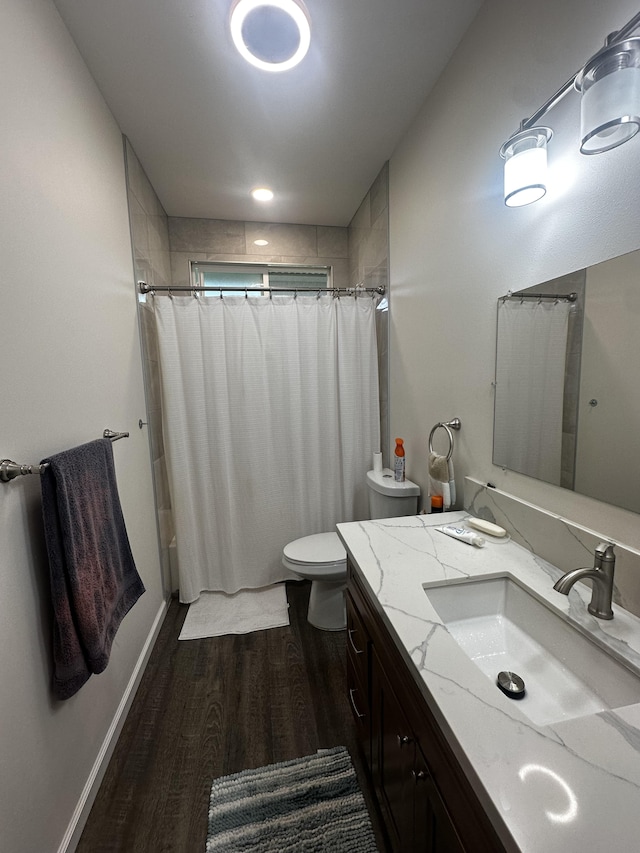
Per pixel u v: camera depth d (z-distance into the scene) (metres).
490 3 1.17
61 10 1.17
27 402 0.95
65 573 0.96
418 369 1.82
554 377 0.99
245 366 2.18
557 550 1.00
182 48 1.33
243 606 2.20
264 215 2.72
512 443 1.17
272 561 2.36
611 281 0.81
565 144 0.92
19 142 0.95
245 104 1.62
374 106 1.65
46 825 0.93
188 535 2.19
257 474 2.25
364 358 2.32
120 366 1.64
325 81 1.51
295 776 1.24
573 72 0.89
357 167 2.14
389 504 1.91
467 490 1.43
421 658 0.72
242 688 1.62
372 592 0.94
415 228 1.77
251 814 1.13
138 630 1.70
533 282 1.05
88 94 1.39
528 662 0.88
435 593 0.98
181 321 2.09
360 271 2.65
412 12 1.23
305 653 1.82
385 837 1.06
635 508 0.79
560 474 0.99
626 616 0.80
